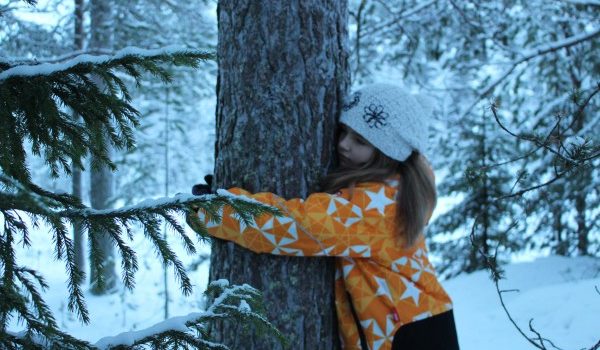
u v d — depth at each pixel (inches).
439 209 431.5
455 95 281.4
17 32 226.8
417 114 77.3
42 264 330.0
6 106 42.6
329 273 79.7
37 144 47.1
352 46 255.6
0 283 41.6
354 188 74.5
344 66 81.0
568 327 178.2
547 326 183.8
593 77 234.8
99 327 273.0
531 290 225.0
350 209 72.2
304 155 76.1
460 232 327.3
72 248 45.0
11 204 39.8
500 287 251.8
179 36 308.3
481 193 284.5
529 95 279.0
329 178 76.2
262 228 69.4
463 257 304.2
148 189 397.1
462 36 254.7
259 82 75.4
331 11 78.5
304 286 76.9
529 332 181.0
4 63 48.4
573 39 209.6
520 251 301.1
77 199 49.2
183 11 291.7
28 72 43.4
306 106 76.2
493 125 284.0
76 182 329.4
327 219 70.6
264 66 75.3
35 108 44.8
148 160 371.9
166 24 313.1
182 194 47.6
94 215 45.6
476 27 244.7
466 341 183.8
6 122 42.6
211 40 323.0
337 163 80.0
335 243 71.2
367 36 256.8
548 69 258.7
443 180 308.0
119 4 275.9
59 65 44.0
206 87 378.6
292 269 76.1
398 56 267.3
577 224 279.3
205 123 452.8
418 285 77.6
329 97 78.2
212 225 69.9
